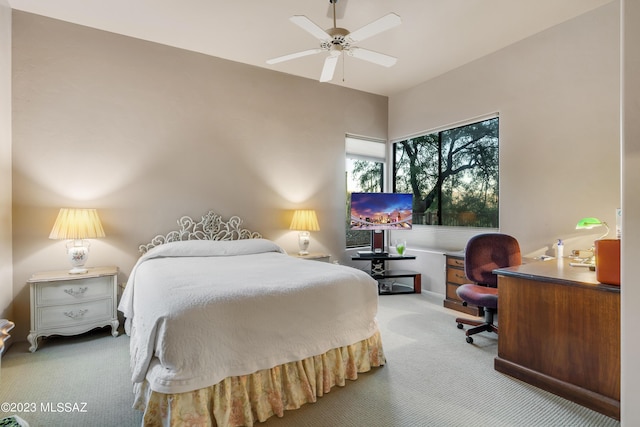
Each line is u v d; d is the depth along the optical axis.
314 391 1.96
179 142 3.67
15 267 2.92
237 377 1.71
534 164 3.41
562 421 1.76
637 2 1.30
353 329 2.22
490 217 3.97
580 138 3.06
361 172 5.14
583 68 3.04
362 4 2.86
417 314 3.64
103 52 3.29
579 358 1.93
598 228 2.94
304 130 4.52
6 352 2.64
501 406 1.89
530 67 3.44
